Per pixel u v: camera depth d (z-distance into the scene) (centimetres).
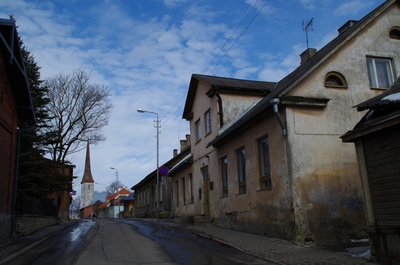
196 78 2169
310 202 1140
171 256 989
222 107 1862
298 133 1182
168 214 3322
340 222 1153
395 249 770
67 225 2375
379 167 817
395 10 1426
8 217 1447
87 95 3303
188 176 2408
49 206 2400
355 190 1195
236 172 1612
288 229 1159
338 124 1234
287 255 949
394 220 773
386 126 764
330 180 1176
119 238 1438
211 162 1945
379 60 1376
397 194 769
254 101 1936
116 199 7944
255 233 1390
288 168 1164
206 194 2066
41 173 2183
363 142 866
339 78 1300
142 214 4628
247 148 1488
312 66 1247
